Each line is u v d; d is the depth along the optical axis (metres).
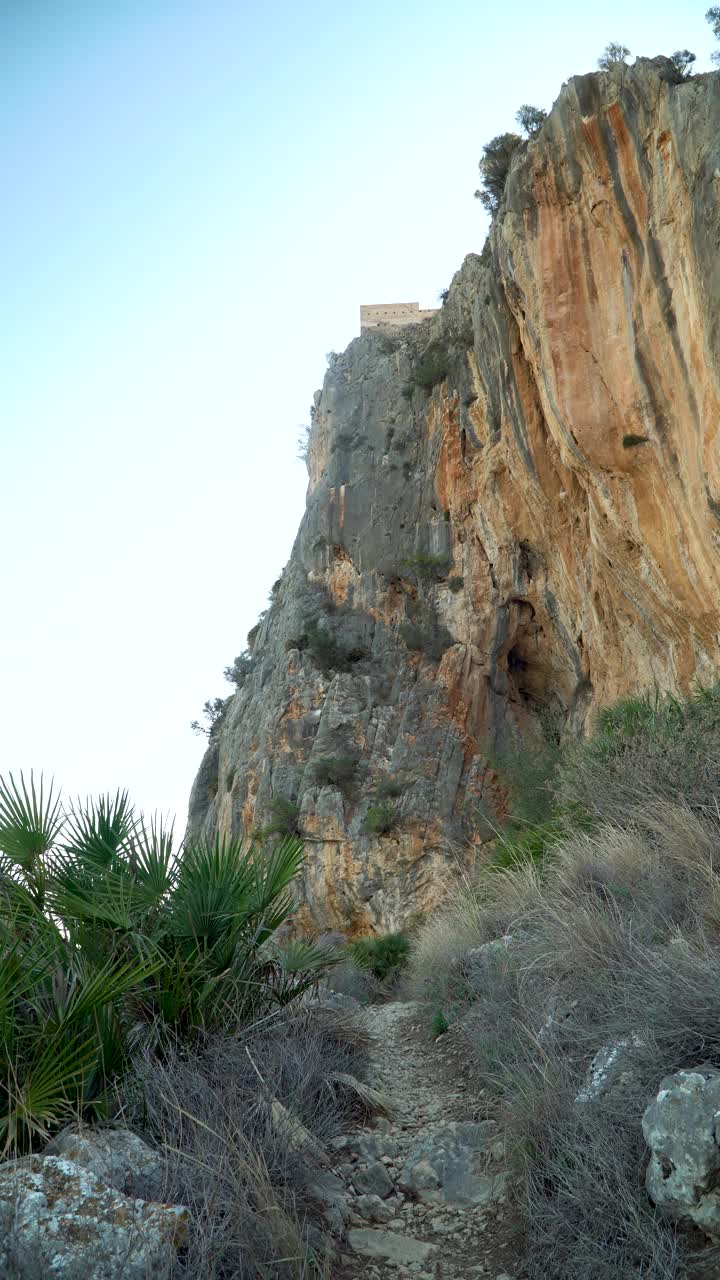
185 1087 4.20
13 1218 3.05
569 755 10.53
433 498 30.16
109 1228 3.08
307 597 32.25
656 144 13.14
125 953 4.83
